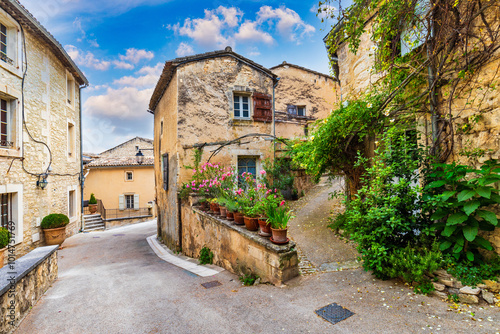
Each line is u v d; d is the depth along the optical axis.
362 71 6.11
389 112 4.27
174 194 8.53
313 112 15.88
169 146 9.29
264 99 9.07
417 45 3.94
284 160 9.71
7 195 7.06
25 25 7.50
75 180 11.75
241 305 3.28
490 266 2.94
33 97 8.02
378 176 3.53
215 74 8.52
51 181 9.12
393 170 3.65
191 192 7.60
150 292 4.09
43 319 3.26
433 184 3.22
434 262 3.02
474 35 3.22
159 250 9.14
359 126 4.59
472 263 3.07
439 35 3.50
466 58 3.28
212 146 8.27
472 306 2.70
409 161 3.63
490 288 2.80
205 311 3.21
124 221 17.11
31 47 7.95
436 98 3.74
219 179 6.99
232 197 5.99
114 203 18.81
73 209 12.05
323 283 3.64
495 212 3.04
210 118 8.36
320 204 8.52
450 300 2.85
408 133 4.60
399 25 4.12
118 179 19.05
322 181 12.14
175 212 8.43
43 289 4.29
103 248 9.54
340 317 2.75
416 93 4.04
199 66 8.34
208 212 6.39
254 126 8.93
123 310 3.40
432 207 3.32
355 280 3.63
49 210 8.97
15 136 7.20
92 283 4.79
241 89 8.77
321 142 5.08
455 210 3.11
